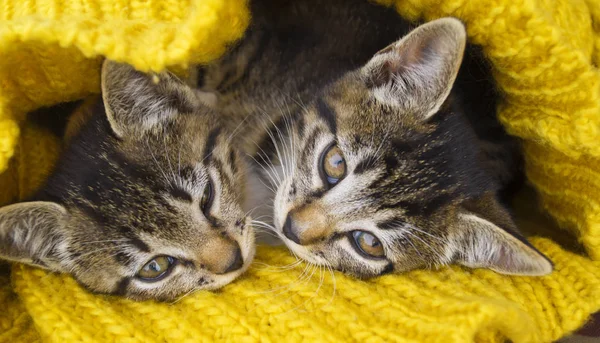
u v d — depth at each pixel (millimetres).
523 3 380
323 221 413
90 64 396
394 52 409
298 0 462
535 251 390
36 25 366
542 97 396
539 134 402
